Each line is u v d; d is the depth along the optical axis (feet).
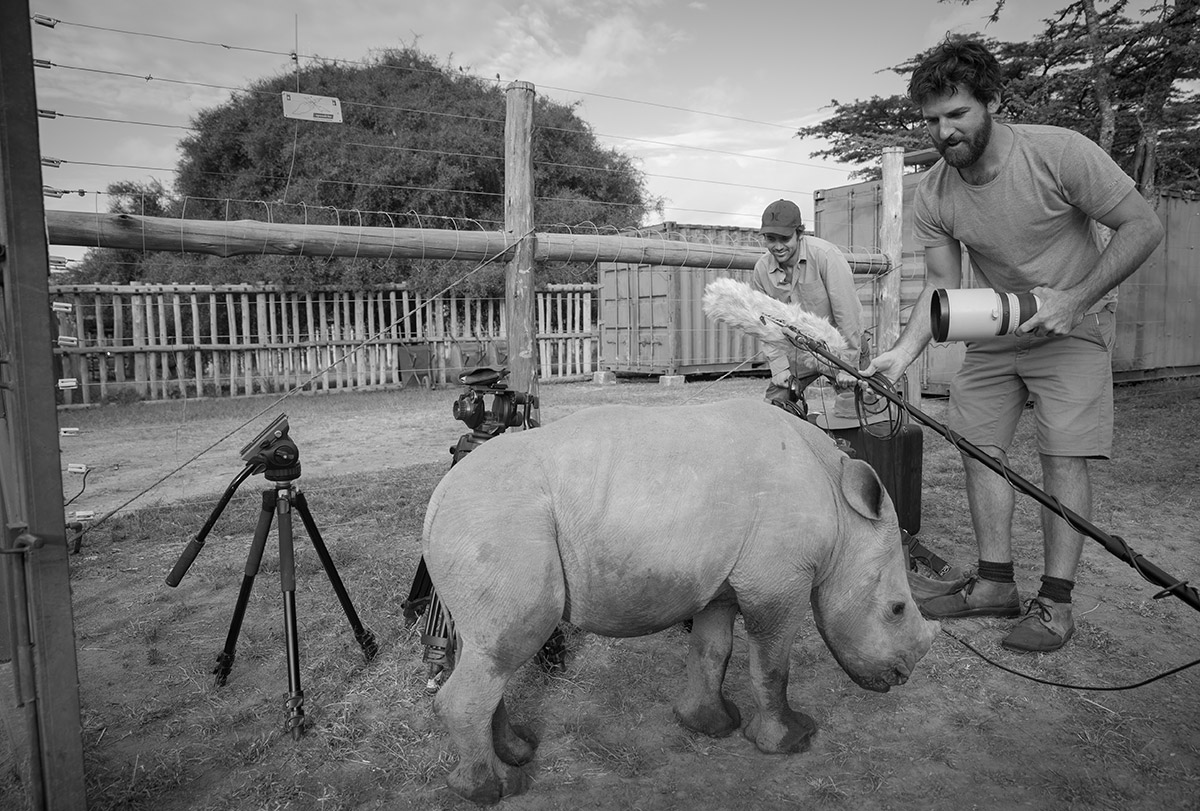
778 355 15.20
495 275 55.31
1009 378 13.70
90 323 50.03
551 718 10.85
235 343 48.78
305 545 18.56
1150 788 9.22
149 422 39.37
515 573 8.15
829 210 42.83
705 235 54.03
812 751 10.00
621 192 82.64
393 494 23.16
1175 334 46.55
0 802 9.02
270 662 12.70
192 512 21.43
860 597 9.62
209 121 71.15
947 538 18.69
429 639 10.50
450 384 53.57
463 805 8.97
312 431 36.42
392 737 10.32
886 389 10.91
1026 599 14.60
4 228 7.25
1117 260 11.14
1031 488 10.11
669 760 9.84
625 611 8.69
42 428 7.58
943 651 12.75
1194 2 40.29
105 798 9.13
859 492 9.37
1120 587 15.47
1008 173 12.25
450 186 63.93
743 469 8.91
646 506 8.44
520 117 17.44
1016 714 10.87
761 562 8.88
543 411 36.45
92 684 12.09
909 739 10.29
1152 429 31.37
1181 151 50.60
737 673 12.18
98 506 22.82
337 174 63.31
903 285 38.65
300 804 9.05
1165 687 11.53
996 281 13.70
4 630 10.50
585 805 8.94
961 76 11.45
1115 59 43.65
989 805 8.93
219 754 10.03
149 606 15.17
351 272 51.26
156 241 15.43
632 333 55.57
